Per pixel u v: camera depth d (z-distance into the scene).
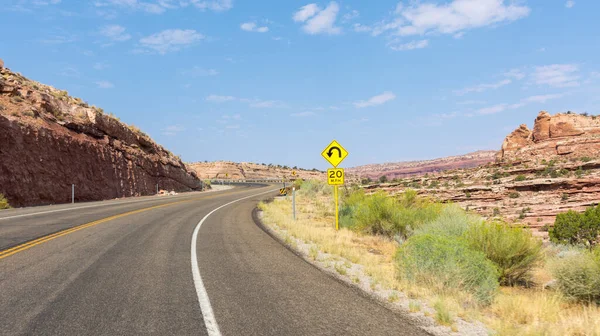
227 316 5.04
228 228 14.94
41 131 25.98
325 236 12.77
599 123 124.50
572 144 120.62
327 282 7.04
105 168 33.75
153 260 8.49
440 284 6.70
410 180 96.50
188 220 17.30
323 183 50.00
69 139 29.27
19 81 31.70
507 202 66.56
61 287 6.20
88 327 4.56
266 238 12.62
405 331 4.74
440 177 103.69
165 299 5.71
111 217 16.97
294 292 6.29
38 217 16.05
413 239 8.29
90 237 11.42
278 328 4.67
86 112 35.69
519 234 9.43
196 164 154.00
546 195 67.31
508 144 141.50
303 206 28.67
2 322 4.66
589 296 7.14
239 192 53.84
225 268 7.92
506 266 9.22
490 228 9.70
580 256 7.77
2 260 8.12
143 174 42.16
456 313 5.57
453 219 13.09
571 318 5.62
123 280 6.73
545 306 6.07
